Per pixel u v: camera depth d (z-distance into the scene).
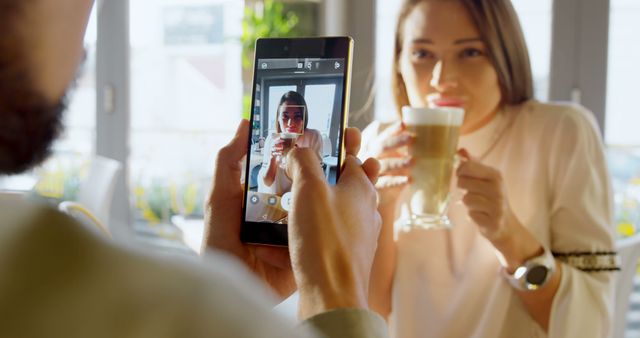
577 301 1.12
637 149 2.76
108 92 3.61
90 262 0.28
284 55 0.76
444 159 1.06
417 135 1.06
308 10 3.28
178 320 0.26
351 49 0.76
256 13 3.39
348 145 0.75
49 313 0.26
